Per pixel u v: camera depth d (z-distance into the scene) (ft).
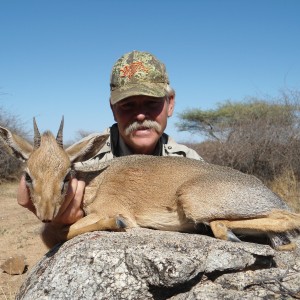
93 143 2.92
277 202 2.73
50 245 3.01
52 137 2.73
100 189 2.98
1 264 5.08
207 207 2.70
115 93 3.49
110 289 2.32
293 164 9.43
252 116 12.11
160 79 3.55
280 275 2.47
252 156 9.66
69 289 2.33
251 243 2.59
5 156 11.80
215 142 10.78
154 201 2.93
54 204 2.55
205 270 2.39
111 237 2.56
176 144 4.01
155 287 2.36
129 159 3.14
